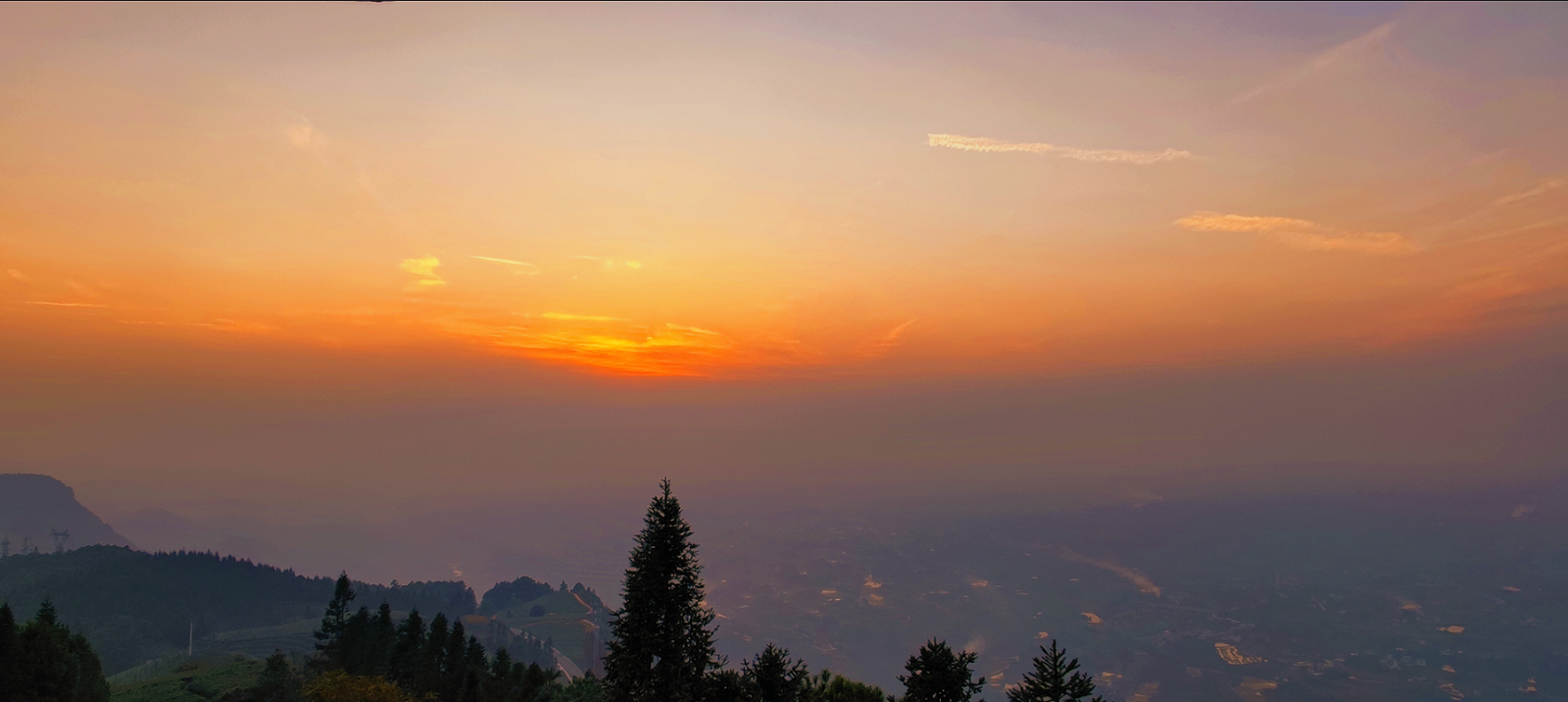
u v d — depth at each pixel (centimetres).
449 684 7294
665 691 4400
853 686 4734
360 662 7350
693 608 4594
